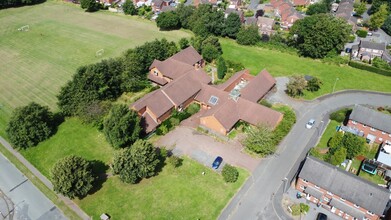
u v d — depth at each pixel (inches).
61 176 2116.1
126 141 2610.7
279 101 3294.8
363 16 5546.3
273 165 2527.1
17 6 6220.5
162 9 5551.2
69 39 4800.7
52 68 3983.8
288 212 2166.6
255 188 2335.1
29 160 2645.2
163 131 2832.2
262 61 4106.8
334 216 2143.2
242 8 6023.6
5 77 3804.1
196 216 2143.2
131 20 5477.4
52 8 6131.9
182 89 3139.8
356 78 3715.6
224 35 4776.1
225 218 2128.4
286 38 4512.8
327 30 3907.5
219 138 2783.0
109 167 2536.9
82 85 3004.4
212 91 3166.8
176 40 4655.5
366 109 2783.0
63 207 2250.2
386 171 2407.7
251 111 2891.2
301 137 2812.5
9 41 4776.1
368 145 2751.0
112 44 4596.5
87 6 5738.2
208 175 2434.8
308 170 2213.3
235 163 2539.4
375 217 2012.8
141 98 3058.6
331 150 2578.7
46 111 2888.8
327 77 3730.3
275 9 5620.1
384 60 4015.8
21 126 2674.7
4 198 2327.8
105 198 2287.2
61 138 2839.6
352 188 2081.7
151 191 2320.4
